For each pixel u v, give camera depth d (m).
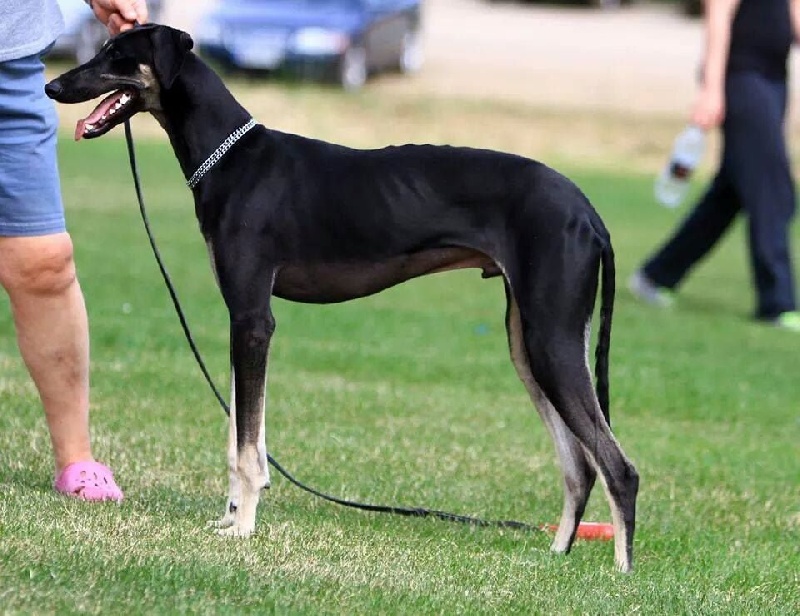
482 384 15.47
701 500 11.28
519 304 8.49
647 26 57.00
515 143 37.94
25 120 8.95
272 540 8.63
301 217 8.69
